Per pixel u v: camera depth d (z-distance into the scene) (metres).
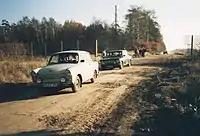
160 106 9.29
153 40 68.00
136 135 6.64
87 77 13.41
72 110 8.88
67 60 12.77
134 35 63.41
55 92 12.05
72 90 11.89
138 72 19.80
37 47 39.44
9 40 54.66
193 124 7.53
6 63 16.14
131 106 9.34
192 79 13.56
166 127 7.32
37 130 6.94
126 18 64.25
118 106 9.36
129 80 15.46
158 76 16.50
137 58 38.41
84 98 10.66
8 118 8.02
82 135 6.59
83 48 54.62
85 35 58.62
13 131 6.86
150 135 6.70
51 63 12.88
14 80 14.34
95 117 8.07
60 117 8.08
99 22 60.50
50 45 53.75
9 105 9.67
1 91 11.91
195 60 19.73
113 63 22.70
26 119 7.90
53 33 60.09
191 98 10.36
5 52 24.42
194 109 8.78
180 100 10.22
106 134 6.67
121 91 12.03
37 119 7.89
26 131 6.87
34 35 59.41
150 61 31.36
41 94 11.66
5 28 58.25
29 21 60.84
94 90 12.33
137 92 11.71
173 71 18.06
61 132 6.79
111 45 58.69
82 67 12.71
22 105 9.64
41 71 11.63
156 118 7.97
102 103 9.80
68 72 11.47
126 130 6.98
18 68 15.95
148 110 8.78
